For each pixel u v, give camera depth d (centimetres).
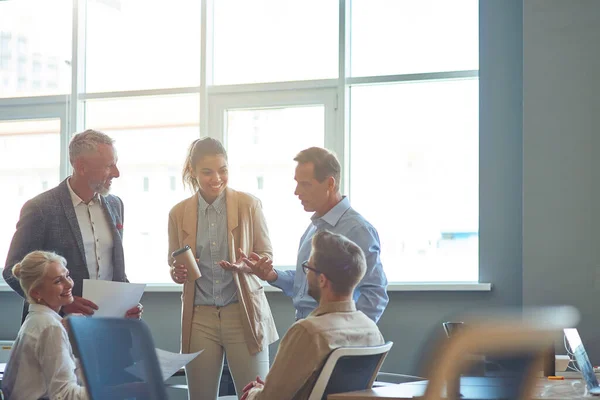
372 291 275
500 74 497
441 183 520
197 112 570
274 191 550
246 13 564
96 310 300
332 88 539
